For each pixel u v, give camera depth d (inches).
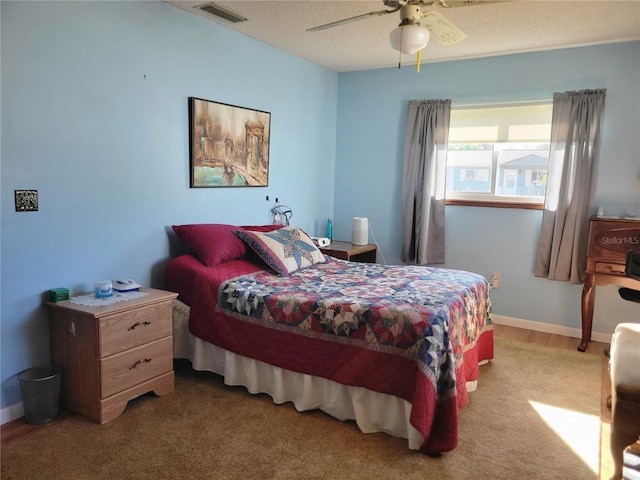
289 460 79.7
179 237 122.6
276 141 160.1
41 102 92.2
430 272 126.6
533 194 161.2
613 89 141.7
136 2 109.5
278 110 159.3
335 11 121.0
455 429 80.8
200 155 130.1
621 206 142.9
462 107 167.5
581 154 143.7
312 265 132.5
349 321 90.0
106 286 98.4
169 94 120.1
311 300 95.6
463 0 82.5
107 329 89.0
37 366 95.4
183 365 120.3
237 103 141.9
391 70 179.6
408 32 84.5
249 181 148.8
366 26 131.7
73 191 99.7
